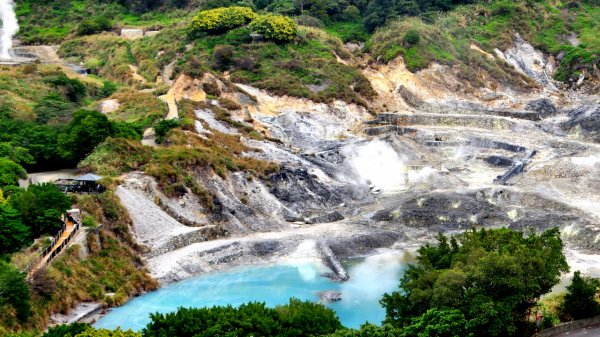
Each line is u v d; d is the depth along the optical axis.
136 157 77.69
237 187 81.31
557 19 160.00
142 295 60.19
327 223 80.31
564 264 47.47
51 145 81.56
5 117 90.62
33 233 58.91
